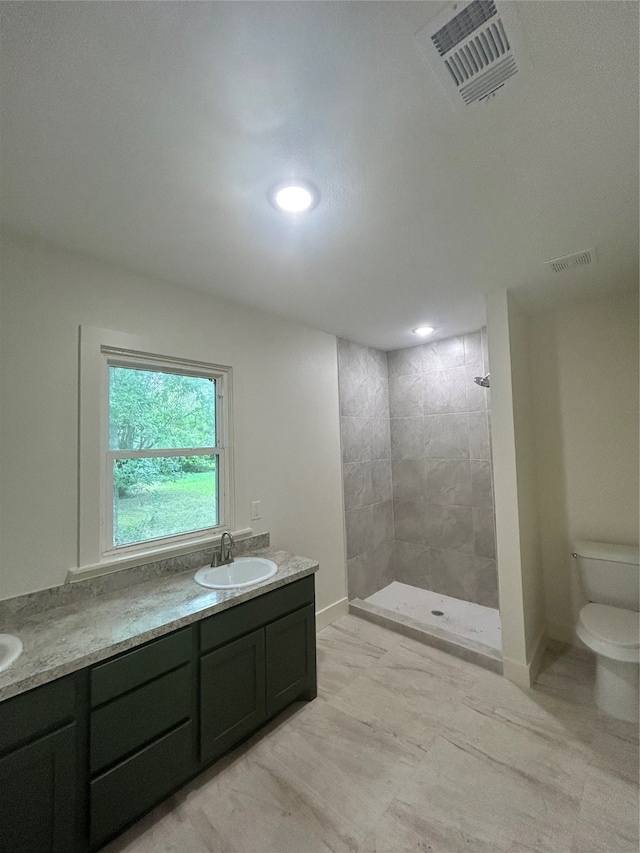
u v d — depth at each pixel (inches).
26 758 47.0
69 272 70.2
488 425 126.0
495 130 44.1
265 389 105.5
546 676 90.6
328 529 122.6
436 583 138.6
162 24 32.2
